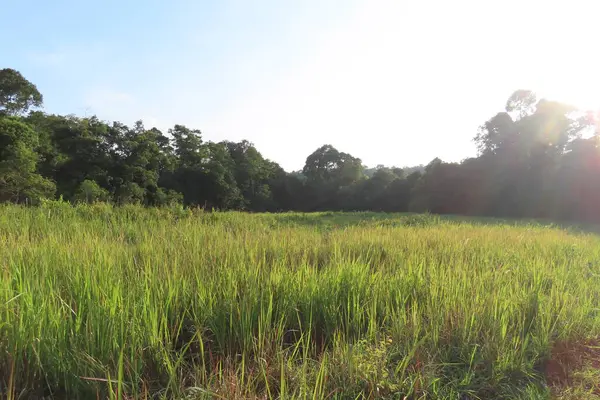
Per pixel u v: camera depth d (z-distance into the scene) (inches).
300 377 101.8
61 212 392.5
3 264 150.3
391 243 312.7
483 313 149.3
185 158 2721.5
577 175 1504.7
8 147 1226.6
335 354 116.9
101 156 1993.1
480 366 126.6
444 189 2000.5
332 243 286.5
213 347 124.9
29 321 104.6
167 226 353.4
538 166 1684.3
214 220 484.7
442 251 281.9
